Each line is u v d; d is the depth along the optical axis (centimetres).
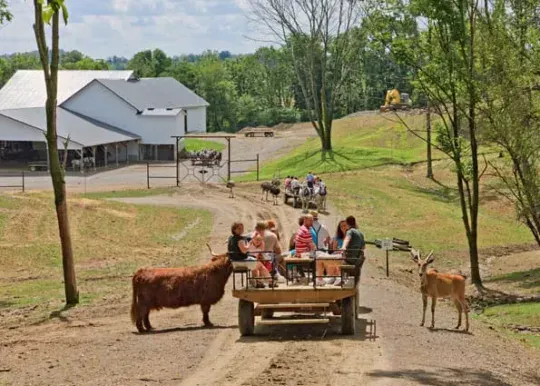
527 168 3111
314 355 1512
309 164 7312
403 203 5353
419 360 1518
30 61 15925
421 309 2322
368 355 1519
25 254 3566
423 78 3309
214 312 2098
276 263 1705
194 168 7700
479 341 1870
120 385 1297
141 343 1677
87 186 6362
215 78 14988
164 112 8912
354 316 1770
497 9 3067
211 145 9656
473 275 3181
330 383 1288
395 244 3189
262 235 1739
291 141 9856
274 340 1672
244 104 15088
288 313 1925
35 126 7712
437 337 1819
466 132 3697
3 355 1631
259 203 5334
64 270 2423
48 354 1620
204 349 1585
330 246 1841
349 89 12512
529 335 2209
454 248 4078
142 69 17375
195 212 4938
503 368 1591
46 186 6291
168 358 1513
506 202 5388
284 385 1268
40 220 4369
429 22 3148
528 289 3031
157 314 2084
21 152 8519
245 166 7781
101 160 8581
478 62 3041
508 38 3027
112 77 10581
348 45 7594
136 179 6900
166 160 8875
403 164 7131
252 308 1716
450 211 5150
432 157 7394
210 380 1314
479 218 4925
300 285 1695
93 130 8344
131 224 4506
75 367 1466
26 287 2852
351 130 9412
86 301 2453
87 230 4241
